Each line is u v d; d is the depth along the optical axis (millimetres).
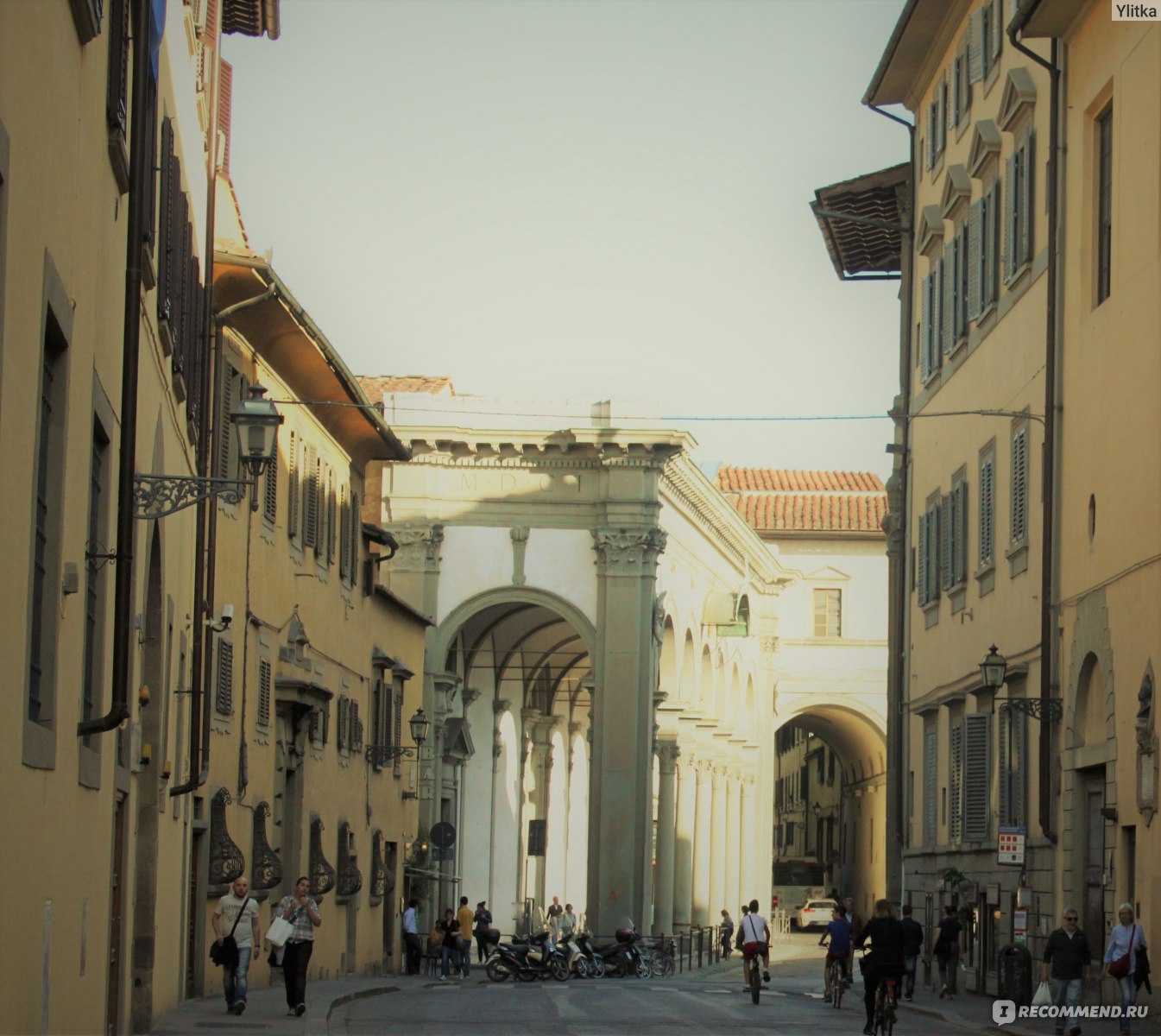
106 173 14797
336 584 42750
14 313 10547
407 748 52031
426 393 62750
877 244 48969
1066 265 30250
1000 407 34656
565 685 78625
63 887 13477
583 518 62594
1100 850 28266
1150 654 25469
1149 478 25797
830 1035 26359
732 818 81188
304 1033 22828
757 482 92500
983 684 34312
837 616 89188
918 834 41219
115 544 15680
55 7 11742
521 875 72312
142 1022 22469
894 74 42906
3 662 10609
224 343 31172
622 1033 26062
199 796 28766
